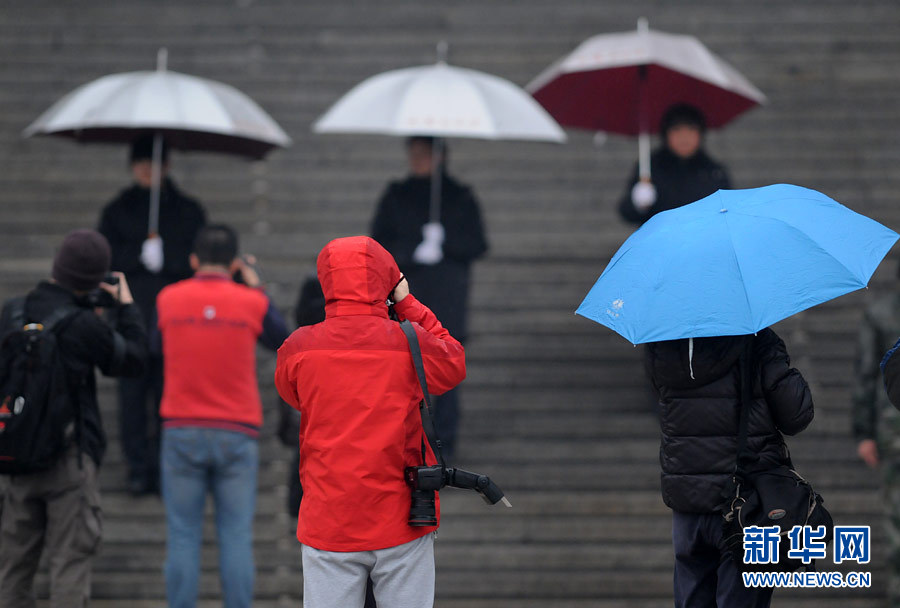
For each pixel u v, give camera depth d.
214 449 21.05
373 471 13.98
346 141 39.19
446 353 14.48
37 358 17.83
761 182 36.78
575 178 37.56
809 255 13.67
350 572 14.12
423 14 42.41
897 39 40.94
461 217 28.38
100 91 27.00
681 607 15.14
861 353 22.58
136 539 26.14
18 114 39.31
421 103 27.25
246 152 29.98
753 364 14.27
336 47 41.72
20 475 18.20
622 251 14.95
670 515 26.48
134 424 26.80
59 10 42.16
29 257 34.41
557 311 32.50
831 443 27.86
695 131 29.31
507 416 29.59
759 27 41.59
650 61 29.12
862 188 36.34
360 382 14.14
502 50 41.78
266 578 25.34
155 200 27.38
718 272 13.77
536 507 26.58
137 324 19.41
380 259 14.74
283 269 33.88
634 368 30.84
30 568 18.78
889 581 22.12
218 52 41.47
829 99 39.50
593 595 25.22
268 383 30.31
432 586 14.48
